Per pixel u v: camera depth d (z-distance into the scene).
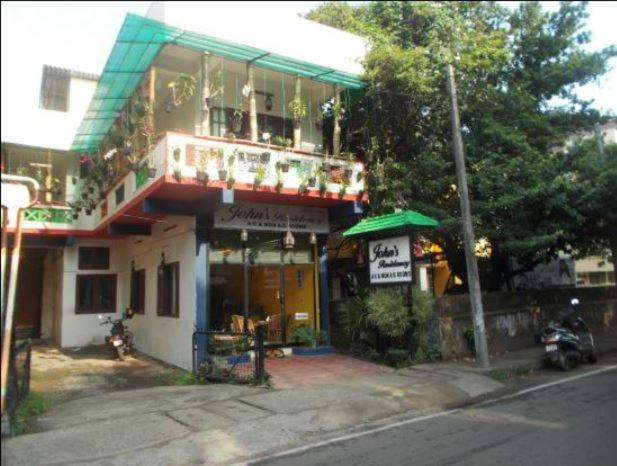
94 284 18.31
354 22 15.12
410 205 13.15
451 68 11.98
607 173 12.37
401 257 11.62
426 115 14.43
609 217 13.46
